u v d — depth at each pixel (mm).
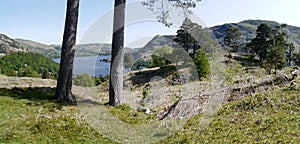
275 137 4738
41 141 4750
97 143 5012
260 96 7270
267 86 8570
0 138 4672
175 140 5211
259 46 34156
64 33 8039
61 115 6285
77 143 4879
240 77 11367
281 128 5113
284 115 5797
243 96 7941
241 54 34656
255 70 18844
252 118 5922
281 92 7426
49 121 5723
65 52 8016
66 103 7621
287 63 34438
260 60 31766
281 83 8727
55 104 7262
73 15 8000
